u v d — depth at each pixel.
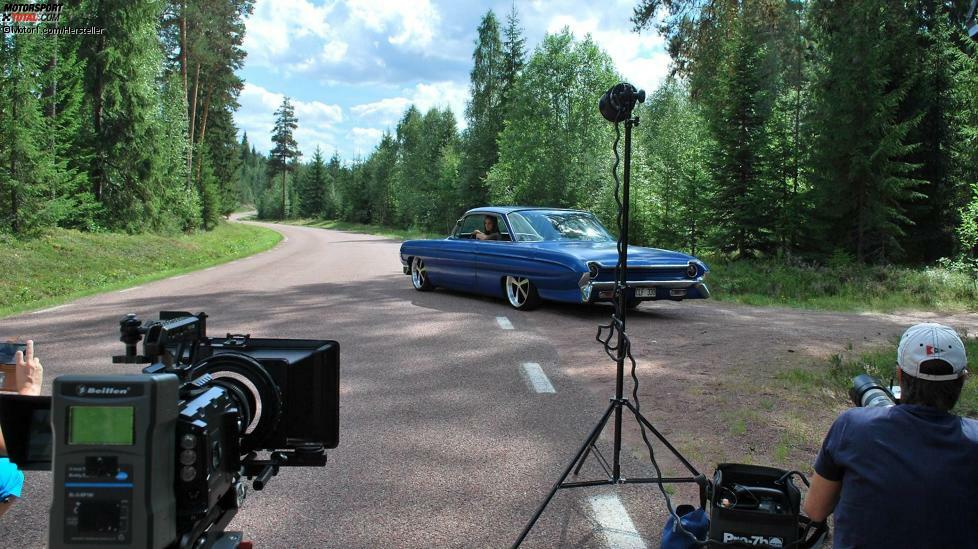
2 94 20.22
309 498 3.47
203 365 2.11
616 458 3.27
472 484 3.63
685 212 23.17
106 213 27.92
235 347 2.27
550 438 4.38
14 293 15.04
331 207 99.31
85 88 27.47
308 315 9.55
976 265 15.69
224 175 68.94
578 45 39.09
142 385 1.46
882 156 18.91
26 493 3.59
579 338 7.82
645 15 19.88
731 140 19.88
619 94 3.14
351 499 3.45
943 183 21.50
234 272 17.50
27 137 20.53
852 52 18.66
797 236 19.97
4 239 19.48
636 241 27.55
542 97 39.34
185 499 1.63
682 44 19.97
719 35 19.50
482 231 11.02
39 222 20.86
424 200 59.72
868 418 1.94
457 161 57.31
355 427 4.61
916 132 21.05
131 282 14.98
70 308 10.63
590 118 38.09
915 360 1.89
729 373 6.05
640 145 36.75
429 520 3.21
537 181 37.28
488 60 52.56
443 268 11.52
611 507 3.34
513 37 52.66
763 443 4.24
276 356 2.23
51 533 1.46
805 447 4.17
